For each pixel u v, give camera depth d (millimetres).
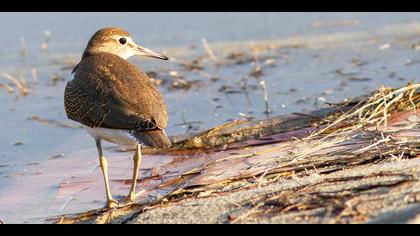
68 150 14359
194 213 9352
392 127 12047
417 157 10320
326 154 11234
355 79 17297
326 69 18547
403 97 13125
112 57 12484
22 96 18406
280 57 20219
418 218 7938
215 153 12961
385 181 9188
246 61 20156
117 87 11625
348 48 20422
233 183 10570
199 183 10906
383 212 8281
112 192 11797
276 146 12492
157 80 18797
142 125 11102
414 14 24234
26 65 20984
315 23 24203
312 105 15820
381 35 21578
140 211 9922
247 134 13820
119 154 13773
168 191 11359
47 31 22625
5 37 24000
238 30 23938
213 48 21797
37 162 13695
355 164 10359
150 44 22484
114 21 25438
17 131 15773
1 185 12461
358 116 12938
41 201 11547
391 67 17922
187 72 19609
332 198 8797
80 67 12461
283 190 9508
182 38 23156
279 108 15922
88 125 11805
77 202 11438
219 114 15977
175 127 15258
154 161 13141
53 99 18062
